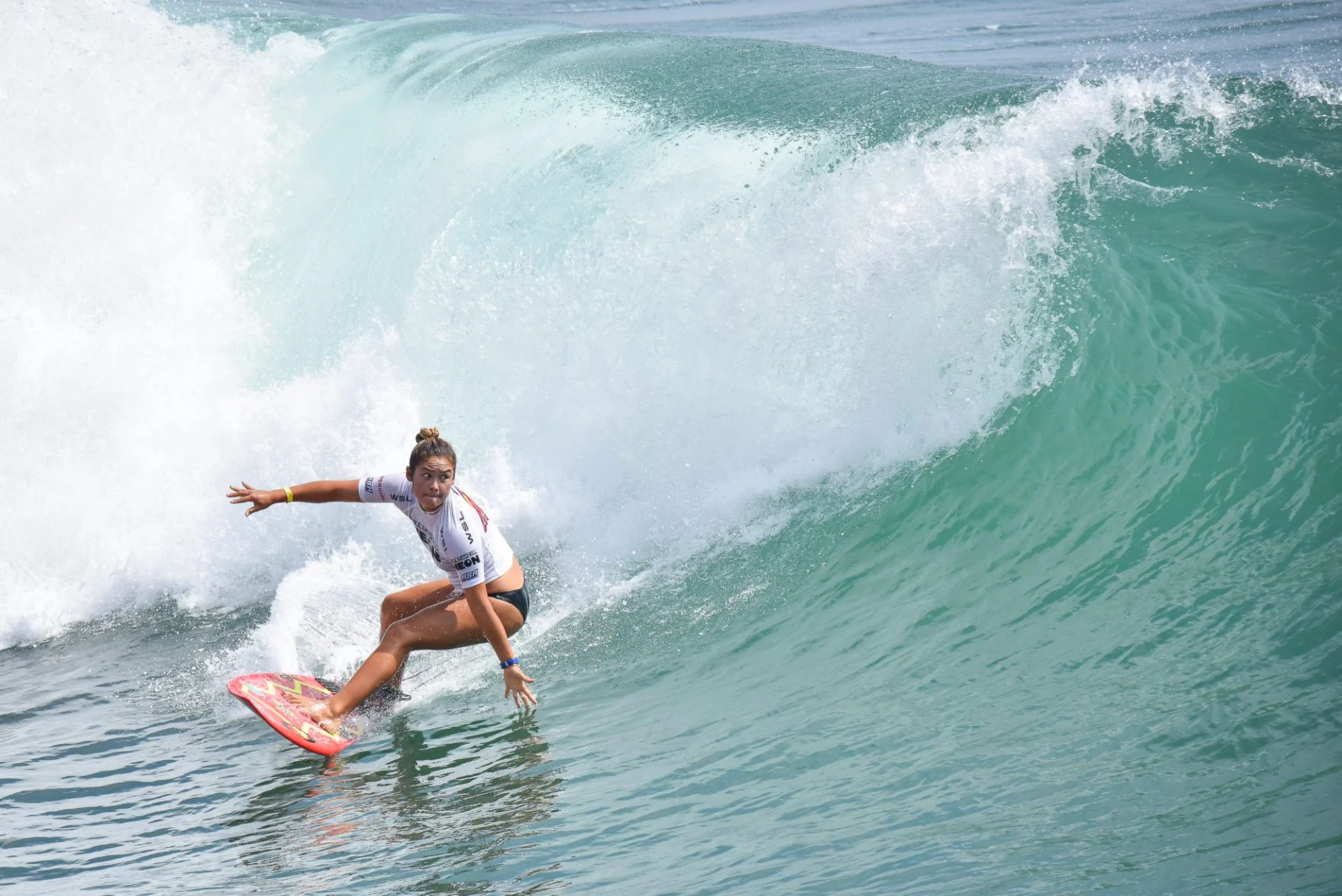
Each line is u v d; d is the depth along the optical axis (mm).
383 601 20094
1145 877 11812
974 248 27422
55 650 25828
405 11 71438
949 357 26266
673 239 30812
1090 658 17625
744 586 23750
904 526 23859
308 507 29109
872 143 30594
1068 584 20219
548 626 23516
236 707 21016
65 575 28344
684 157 33219
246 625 25844
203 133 40969
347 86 43000
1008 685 17422
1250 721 14602
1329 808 12367
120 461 31016
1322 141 28031
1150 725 15086
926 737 16297
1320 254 25297
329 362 32969
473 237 34844
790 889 12719
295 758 18516
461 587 18328
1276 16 67062
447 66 43281
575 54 43812
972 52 65562
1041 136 29234
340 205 39125
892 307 27188
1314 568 18047
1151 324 25078
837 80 37812
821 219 29062
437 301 32625
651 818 15094
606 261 31297
